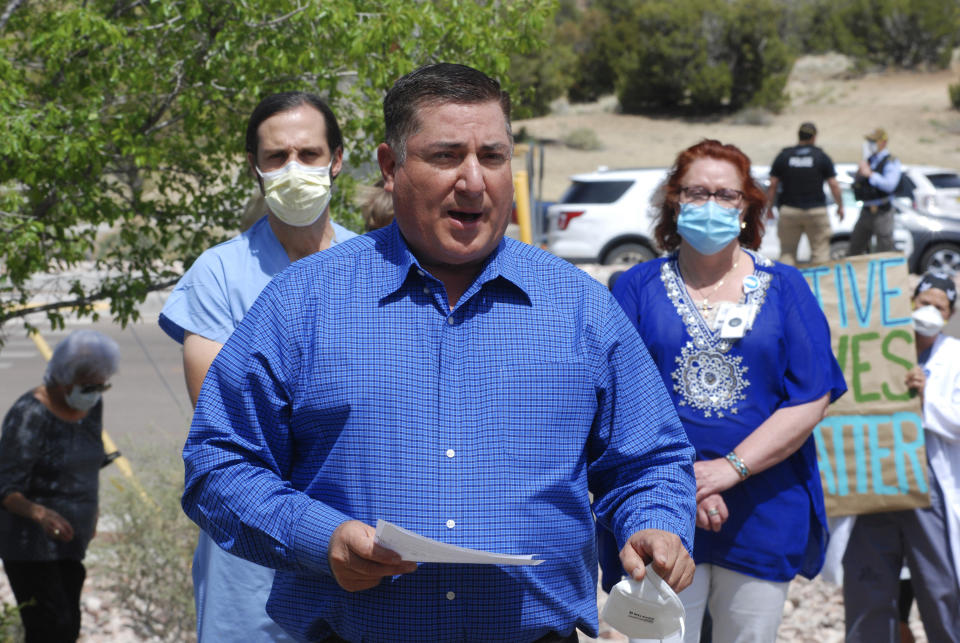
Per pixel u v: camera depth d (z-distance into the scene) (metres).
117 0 4.98
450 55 4.91
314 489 2.17
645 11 59.56
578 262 18.27
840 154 46.50
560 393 2.17
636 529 2.13
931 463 4.41
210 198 5.21
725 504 3.54
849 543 4.57
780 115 56.53
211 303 3.03
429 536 2.10
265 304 2.20
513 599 2.15
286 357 2.16
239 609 2.96
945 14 64.69
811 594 6.25
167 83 4.75
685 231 3.57
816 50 71.75
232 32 4.59
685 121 57.16
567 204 18.44
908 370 4.33
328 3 4.49
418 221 2.16
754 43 58.12
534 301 2.23
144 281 5.14
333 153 3.30
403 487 2.11
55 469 4.68
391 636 2.15
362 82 4.88
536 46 5.11
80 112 4.45
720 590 3.62
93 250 5.04
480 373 2.16
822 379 3.56
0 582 6.07
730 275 3.67
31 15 5.04
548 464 2.16
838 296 4.39
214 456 2.13
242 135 4.92
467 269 2.25
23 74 4.73
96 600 5.93
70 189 4.58
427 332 2.18
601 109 60.69
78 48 4.55
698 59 57.34
